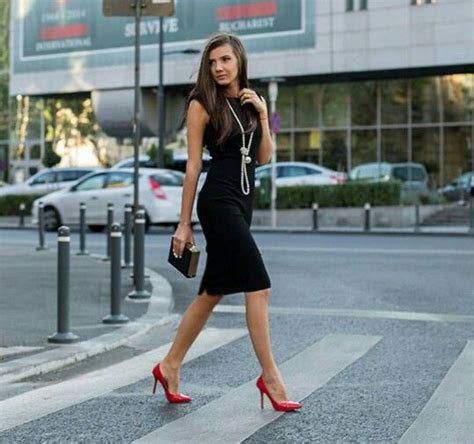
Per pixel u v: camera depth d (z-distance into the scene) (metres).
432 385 6.98
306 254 18.59
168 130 52.91
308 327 9.83
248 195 6.09
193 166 6.02
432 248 20.31
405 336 9.26
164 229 28.48
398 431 5.68
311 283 13.72
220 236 6.00
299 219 32.19
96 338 8.95
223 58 6.04
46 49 53.03
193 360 8.05
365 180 33.56
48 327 9.51
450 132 46.50
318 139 49.41
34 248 20.33
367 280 14.06
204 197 6.04
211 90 6.02
